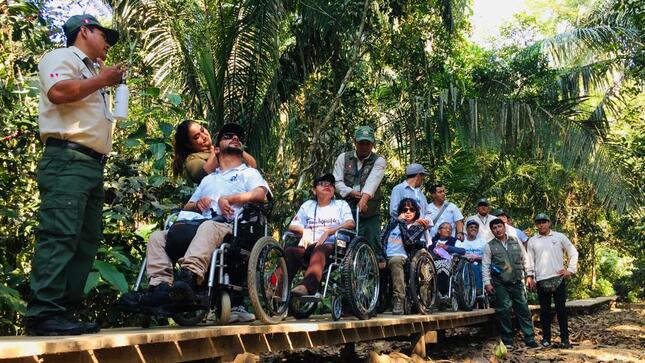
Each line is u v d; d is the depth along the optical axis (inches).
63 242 135.9
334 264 219.9
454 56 486.6
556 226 725.3
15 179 209.9
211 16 361.1
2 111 201.6
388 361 240.7
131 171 227.1
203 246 165.6
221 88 348.5
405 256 280.8
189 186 243.4
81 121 138.8
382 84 455.8
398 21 416.8
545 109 464.8
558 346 346.0
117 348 132.5
